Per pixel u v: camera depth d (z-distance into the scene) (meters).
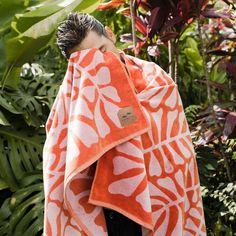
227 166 3.01
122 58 1.88
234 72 3.08
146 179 1.72
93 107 1.72
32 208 2.86
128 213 1.71
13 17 3.26
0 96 3.08
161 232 1.78
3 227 2.84
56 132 1.79
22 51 3.19
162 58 4.14
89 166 1.76
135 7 3.08
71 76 1.81
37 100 3.28
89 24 1.82
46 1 3.52
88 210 1.74
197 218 1.86
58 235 1.73
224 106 3.03
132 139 1.73
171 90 1.81
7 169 3.08
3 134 3.15
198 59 4.40
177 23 3.10
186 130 1.85
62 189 1.75
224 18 3.22
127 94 1.75
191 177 1.84
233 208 2.69
